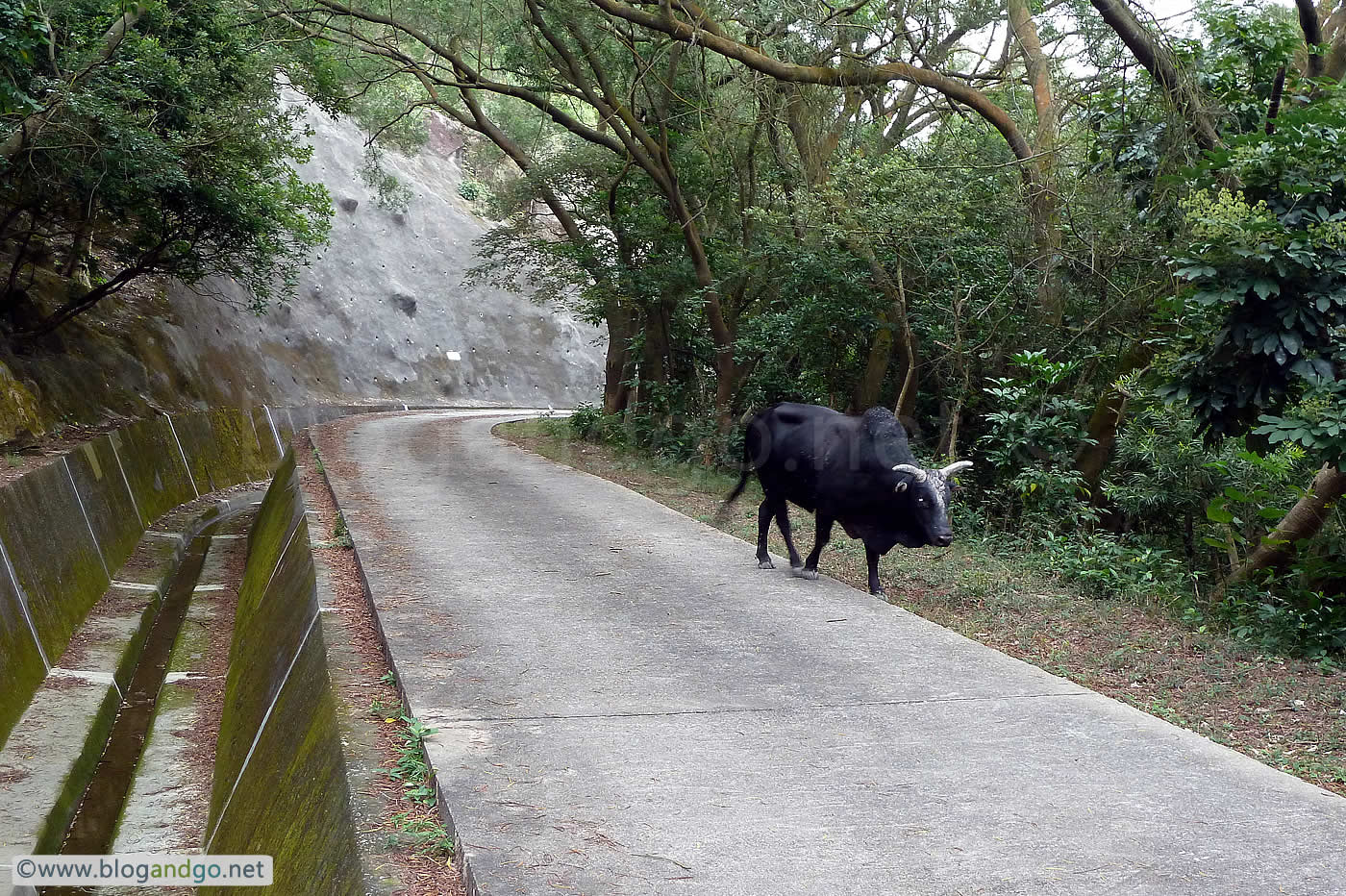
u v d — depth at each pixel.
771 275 16.88
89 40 13.24
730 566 9.22
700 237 19.53
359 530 10.59
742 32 15.44
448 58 17.81
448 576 8.62
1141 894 3.70
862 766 4.85
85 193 14.79
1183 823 4.27
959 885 3.75
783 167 17.03
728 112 16.20
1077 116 14.28
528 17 16.78
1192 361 8.34
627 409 21.53
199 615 12.64
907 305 14.80
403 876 3.93
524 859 3.90
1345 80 11.82
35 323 18.25
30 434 14.27
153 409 21.44
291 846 5.03
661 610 7.68
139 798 7.78
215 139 15.62
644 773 4.74
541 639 6.86
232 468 24.16
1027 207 13.81
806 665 6.40
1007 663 6.49
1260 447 8.30
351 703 5.82
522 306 45.28
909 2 14.66
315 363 34.09
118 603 12.81
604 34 16.62
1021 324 13.77
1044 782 4.69
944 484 8.00
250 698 8.30
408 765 4.89
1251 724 5.91
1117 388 11.52
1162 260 11.31
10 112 11.86
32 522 11.38
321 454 17.88
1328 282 7.39
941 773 4.78
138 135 13.47
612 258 21.11
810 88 15.07
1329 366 7.52
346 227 39.62
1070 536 10.84
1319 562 8.98
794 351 16.55
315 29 18.20
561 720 5.41
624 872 3.82
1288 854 4.01
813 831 4.18
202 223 17.25
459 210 45.72
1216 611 8.73
